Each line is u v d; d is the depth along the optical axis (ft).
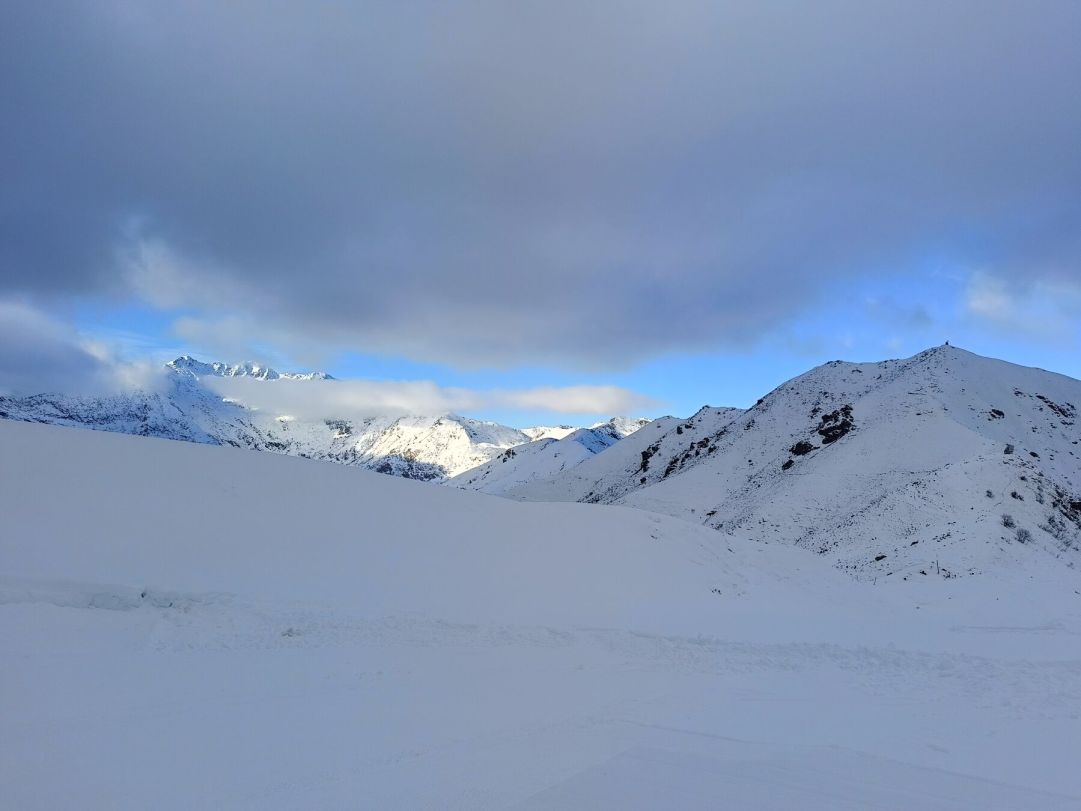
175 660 30.32
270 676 28.84
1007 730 25.46
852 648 40.09
